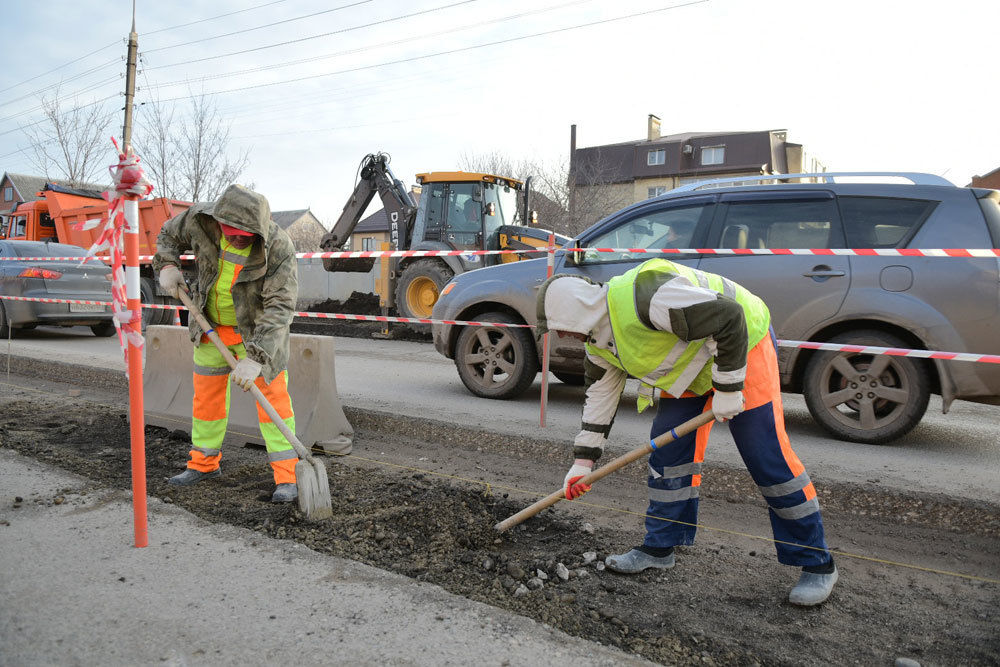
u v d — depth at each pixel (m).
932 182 4.88
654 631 2.46
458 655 2.15
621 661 2.15
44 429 4.99
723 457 4.21
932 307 4.53
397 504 3.59
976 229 4.55
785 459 2.70
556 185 33.25
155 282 11.76
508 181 13.31
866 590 2.91
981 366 4.43
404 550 3.04
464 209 12.78
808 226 5.04
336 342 12.46
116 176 2.74
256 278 3.49
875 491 3.73
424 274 12.71
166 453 4.50
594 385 3.04
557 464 4.54
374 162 14.11
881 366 4.73
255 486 3.89
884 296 4.64
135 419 2.83
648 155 40.75
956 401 6.85
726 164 38.91
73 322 10.59
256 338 3.42
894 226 4.79
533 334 6.03
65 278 10.38
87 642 2.17
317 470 3.35
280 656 2.12
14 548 2.85
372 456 4.70
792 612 2.69
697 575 2.99
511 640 2.24
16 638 2.19
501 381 6.32
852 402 5.32
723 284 2.73
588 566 3.02
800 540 2.74
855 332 4.80
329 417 4.70
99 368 7.02
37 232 13.91
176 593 2.50
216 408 3.92
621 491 4.03
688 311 2.41
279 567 2.72
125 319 2.81
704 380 2.77
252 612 2.37
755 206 5.23
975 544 3.39
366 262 14.55
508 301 6.06
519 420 5.26
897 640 2.51
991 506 3.47
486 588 2.70
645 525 3.28
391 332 13.29
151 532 3.04
